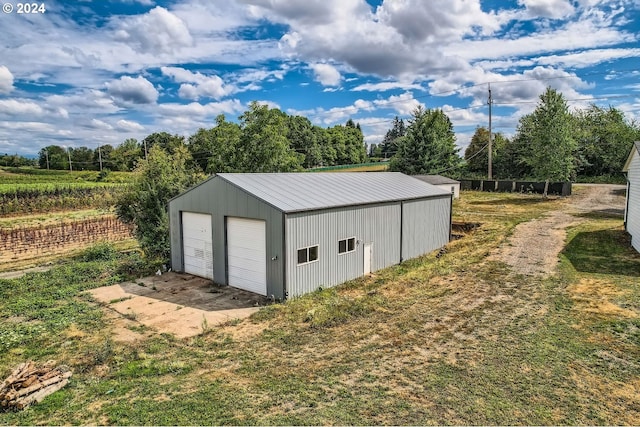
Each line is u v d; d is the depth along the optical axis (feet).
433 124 155.63
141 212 60.44
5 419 19.42
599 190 120.78
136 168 67.56
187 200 49.24
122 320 34.17
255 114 100.07
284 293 38.11
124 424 18.53
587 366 23.30
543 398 20.02
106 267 53.72
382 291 40.42
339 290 42.04
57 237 76.23
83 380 23.61
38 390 21.45
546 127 106.73
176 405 20.10
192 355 26.84
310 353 26.27
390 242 52.60
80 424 18.79
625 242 55.26
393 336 28.48
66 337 30.68
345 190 51.08
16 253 66.80
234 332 30.78
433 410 19.03
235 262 43.80
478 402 19.67
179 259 51.72
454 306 34.50
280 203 39.34
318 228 41.32
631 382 21.49
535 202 103.14
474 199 114.21
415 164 144.66
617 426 17.74
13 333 31.30
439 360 24.39
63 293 42.19
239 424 18.20
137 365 25.41
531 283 40.06
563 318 30.78
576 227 67.10
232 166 100.32
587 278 40.75
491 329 29.12
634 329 28.32
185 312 35.94
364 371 23.29
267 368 24.29
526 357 24.50
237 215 42.47
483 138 202.18
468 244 61.41
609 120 168.25
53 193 138.00
